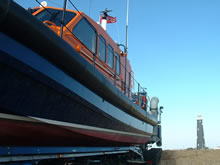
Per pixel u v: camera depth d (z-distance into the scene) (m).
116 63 6.64
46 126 3.73
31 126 3.54
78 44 4.70
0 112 3.07
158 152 9.89
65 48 3.58
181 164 10.47
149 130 9.62
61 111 3.84
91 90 4.57
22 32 2.91
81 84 4.21
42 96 3.38
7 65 2.82
